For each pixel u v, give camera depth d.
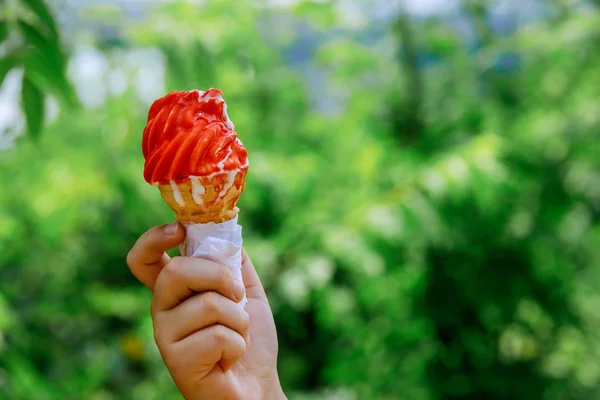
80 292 1.98
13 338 1.52
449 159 1.70
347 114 2.40
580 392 2.36
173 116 0.64
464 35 2.53
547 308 2.33
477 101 2.32
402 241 1.83
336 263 1.91
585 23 1.97
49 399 1.34
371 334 2.05
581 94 2.19
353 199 1.96
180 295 0.64
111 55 1.56
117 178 1.72
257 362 0.72
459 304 2.21
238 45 1.85
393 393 2.11
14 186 1.88
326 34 2.48
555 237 2.29
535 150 2.06
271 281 1.92
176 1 1.58
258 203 2.03
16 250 1.86
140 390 1.88
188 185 0.63
